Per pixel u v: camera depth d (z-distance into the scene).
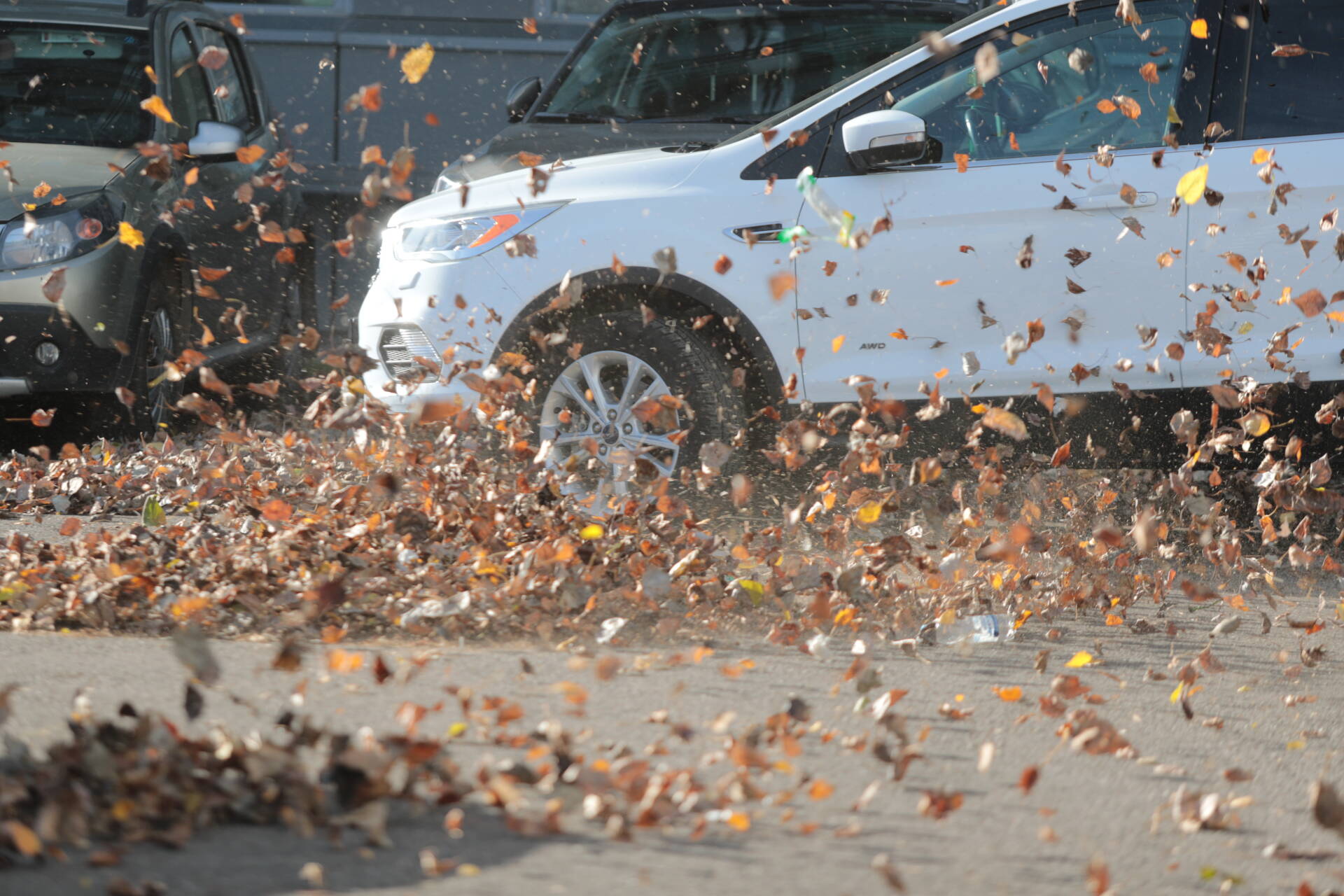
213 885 4.23
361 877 4.37
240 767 4.94
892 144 10.88
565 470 9.52
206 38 17.98
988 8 11.78
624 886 4.44
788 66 16.16
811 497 11.20
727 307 11.17
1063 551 9.65
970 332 11.05
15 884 4.12
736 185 11.29
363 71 28.25
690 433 11.35
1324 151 10.84
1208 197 9.28
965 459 11.23
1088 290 10.93
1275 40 11.09
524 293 11.27
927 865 4.81
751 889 4.48
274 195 17.38
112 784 4.69
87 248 13.47
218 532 9.53
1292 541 11.35
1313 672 7.96
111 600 7.93
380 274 11.86
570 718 6.23
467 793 5.12
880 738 6.23
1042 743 6.33
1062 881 4.74
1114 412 11.03
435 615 7.55
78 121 15.45
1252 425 9.21
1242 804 5.64
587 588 8.29
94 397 14.34
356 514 9.38
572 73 16.41
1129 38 11.22
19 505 12.01
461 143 28.31
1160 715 6.97
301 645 5.80
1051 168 10.99
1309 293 9.20
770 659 7.62
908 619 8.50
